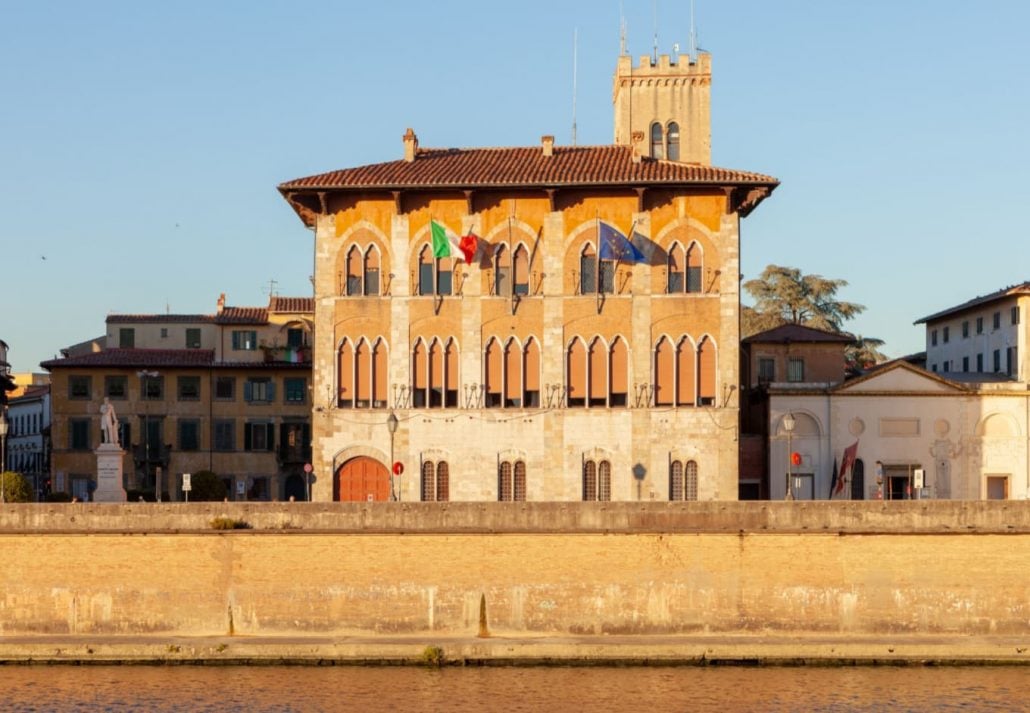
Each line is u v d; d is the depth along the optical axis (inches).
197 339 5748.0
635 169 4131.4
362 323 4119.1
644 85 5492.1
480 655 3211.1
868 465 4350.4
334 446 4106.8
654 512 3324.3
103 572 3363.7
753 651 3193.9
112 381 5447.8
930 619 3280.0
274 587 3348.9
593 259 4082.2
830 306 7037.4
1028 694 2942.9
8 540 3380.9
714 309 4042.8
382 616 3334.2
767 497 4372.5
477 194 4084.6
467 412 4079.7
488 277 4099.4
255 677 3122.5
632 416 4042.8
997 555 3282.5
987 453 4347.9
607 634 3309.5
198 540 3366.1
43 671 3191.4
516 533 3331.7
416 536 3346.5
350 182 4082.2
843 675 3105.3
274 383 5477.4
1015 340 4793.3
